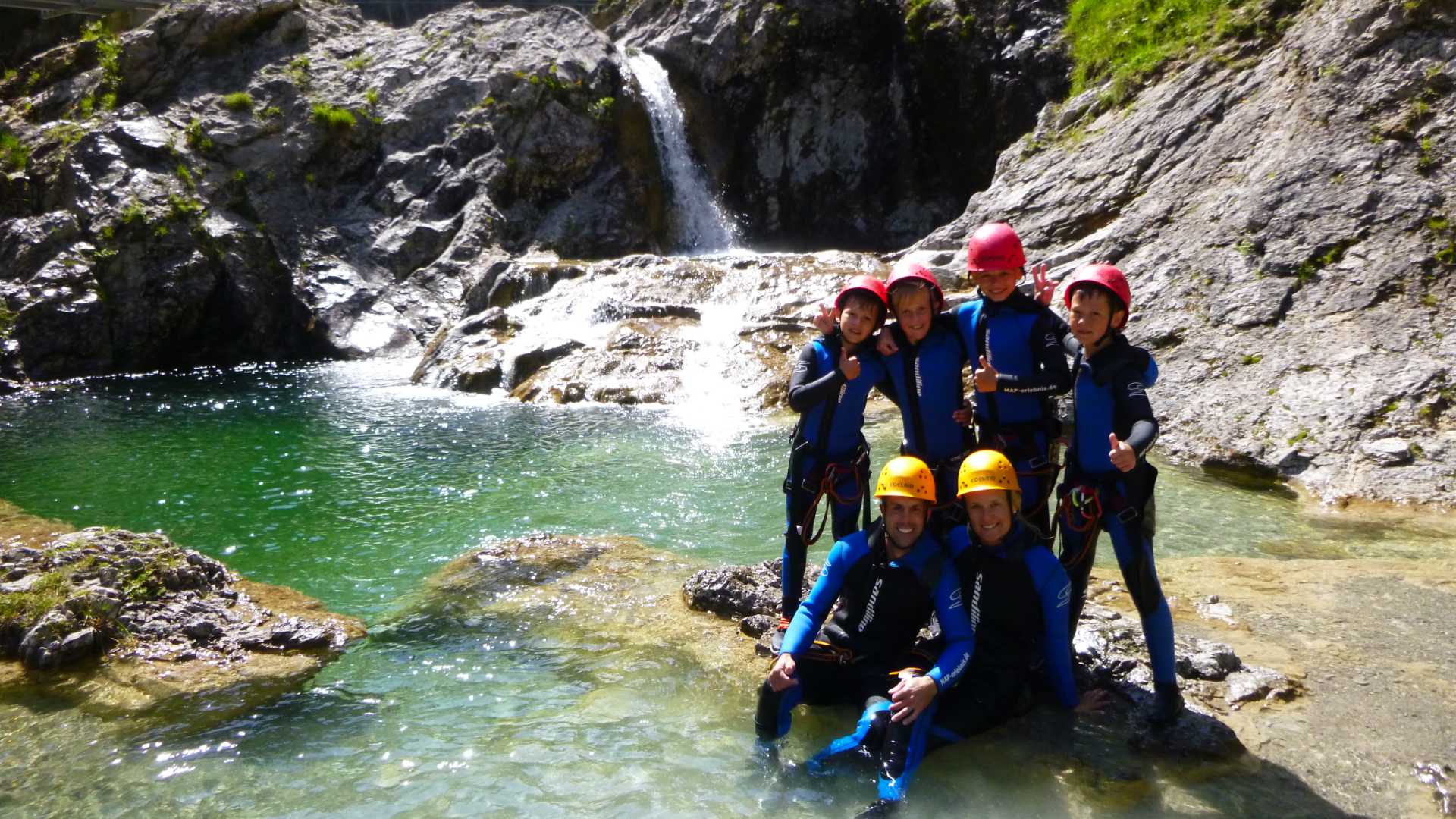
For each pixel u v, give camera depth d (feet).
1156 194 34.63
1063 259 34.94
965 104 55.83
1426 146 28.09
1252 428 25.57
